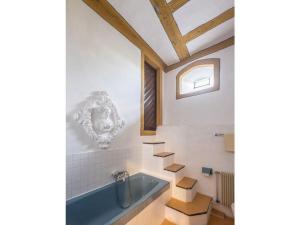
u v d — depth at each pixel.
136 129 2.43
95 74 1.82
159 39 2.51
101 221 1.65
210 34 2.40
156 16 2.02
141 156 2.51
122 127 2.16
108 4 1.88
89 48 1.76
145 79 2.95
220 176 2.12
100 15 1.90
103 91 1.88
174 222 1.83
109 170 1.96
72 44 1.60
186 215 1.72
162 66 3.25
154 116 3.14
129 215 1.37
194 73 2.98
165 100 3.31
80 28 1.67
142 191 2.22
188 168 2.43
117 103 2.11
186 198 1.98
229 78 2.42
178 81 3.11
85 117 1.67
